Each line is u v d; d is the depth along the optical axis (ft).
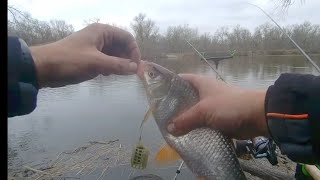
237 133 0.62
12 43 0.59
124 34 0.84
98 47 0.79
